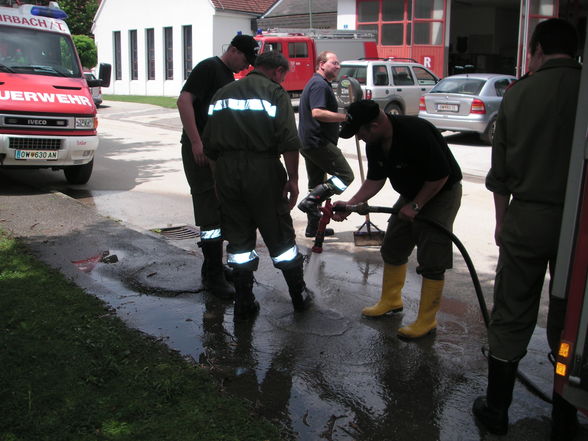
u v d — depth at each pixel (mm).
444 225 3930
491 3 30016
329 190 6336
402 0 25219
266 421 3033
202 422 2963
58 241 5812
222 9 28828
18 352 3529
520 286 2936
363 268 5648
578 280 2484
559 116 2719
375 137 3734
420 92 18609
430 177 3682
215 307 4520
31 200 7473
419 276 5445
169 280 4961
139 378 3320
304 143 6215
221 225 4258
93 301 4379
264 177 3992
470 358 3873
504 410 3039
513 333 2975
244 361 3738
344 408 3264
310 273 5484
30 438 2783
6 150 7973
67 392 3164
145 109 24078
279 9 31047
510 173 2896
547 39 2826
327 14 29453
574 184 2467
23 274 4812
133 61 33781
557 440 2934
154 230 6879
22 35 8922
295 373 3615
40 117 8102
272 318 4379
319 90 6000
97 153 12906
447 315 4602
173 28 30812
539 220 2805
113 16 34031
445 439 3023
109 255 5449
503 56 31844
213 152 4102
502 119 2908
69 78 8969
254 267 4285
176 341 3943
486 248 6395
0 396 3082
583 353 2484
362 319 4469
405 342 4090
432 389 3486
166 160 12109
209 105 4418
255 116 3920
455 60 31469
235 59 4609
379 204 8398
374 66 17703
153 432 2875
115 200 8461
